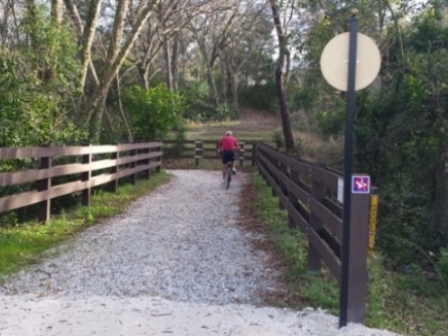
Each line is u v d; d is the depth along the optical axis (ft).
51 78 38.04
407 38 41.45
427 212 36.24
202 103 145.69
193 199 43.32
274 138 90.22
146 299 17.13
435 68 36.70
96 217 32.83
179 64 164.14
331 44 15.28
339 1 42.60
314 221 20.56
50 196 29.04
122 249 24.52
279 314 16.02
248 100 176.14
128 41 48.44
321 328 14.80
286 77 81.82
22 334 13.66
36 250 23.49
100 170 42.86
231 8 102.83
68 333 13.84
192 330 14.35
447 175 35.60
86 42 43.88
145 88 86.79
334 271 16.20
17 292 17.65
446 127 36.04
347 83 15.12
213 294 18.28
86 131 42.57
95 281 19.35
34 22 37.04
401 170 40.47
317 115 71.72
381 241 31.83
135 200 41.45
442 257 27.86
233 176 65.77
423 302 22.11
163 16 82.84
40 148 27.32
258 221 32.71
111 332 14.02
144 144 54.19
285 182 31.17
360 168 41.73
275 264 22.35
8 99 30.86
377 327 16.07
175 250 24.64
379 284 20.67
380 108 41.37
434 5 39.47
